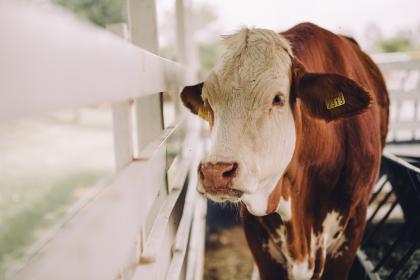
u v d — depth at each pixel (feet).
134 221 4.00
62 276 2.43
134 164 4.67
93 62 2.84
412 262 11.66
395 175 11.07
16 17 1.93
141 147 7.38
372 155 8.91
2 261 16.49
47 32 2.19
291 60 6.93
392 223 14.30
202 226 15.17
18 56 1.94
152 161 5.27
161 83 6.26
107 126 45.34
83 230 2.77
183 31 14.70
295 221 7.86
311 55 8.24
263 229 8.72
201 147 20.44
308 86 6.74
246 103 6.35
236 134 6.18
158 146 5.66
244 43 6.82
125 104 4.97
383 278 11.00
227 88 6.42
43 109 2.15
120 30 5.19
